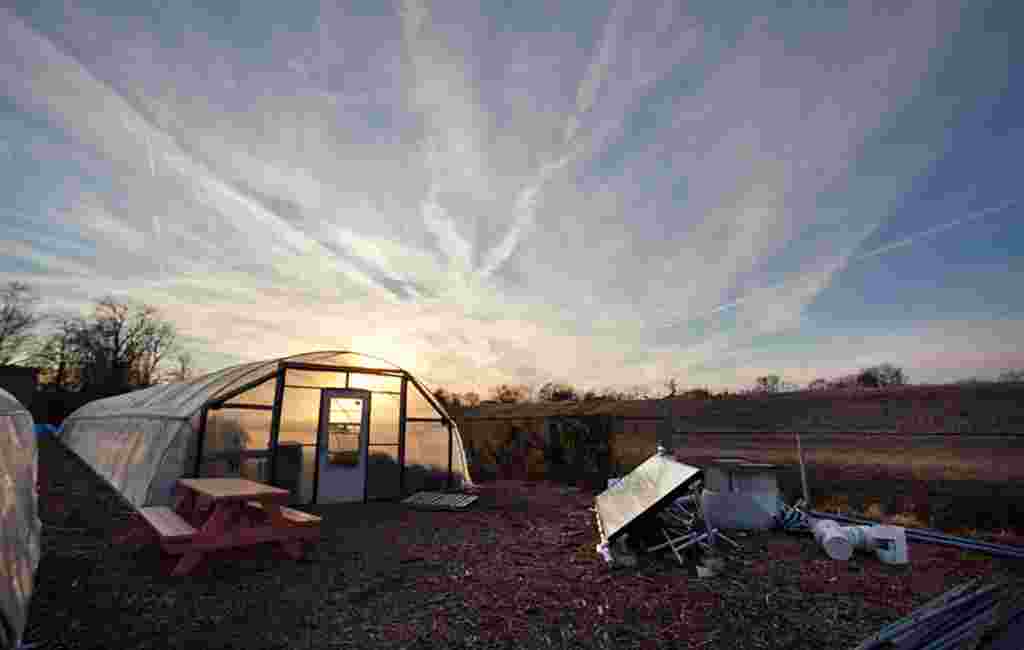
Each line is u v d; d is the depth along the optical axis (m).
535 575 5.35
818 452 9.27
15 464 4.22
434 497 10.05
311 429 9.94
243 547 6.16
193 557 5.19
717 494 7.61
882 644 3.51
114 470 10.86
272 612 4.27
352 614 4.26
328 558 5.89
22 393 35.53
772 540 6.80
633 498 6.74
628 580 5.19
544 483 13.76
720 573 5.39
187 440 8.60
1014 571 5.31
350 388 10.52
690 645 3.74
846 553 5.86
